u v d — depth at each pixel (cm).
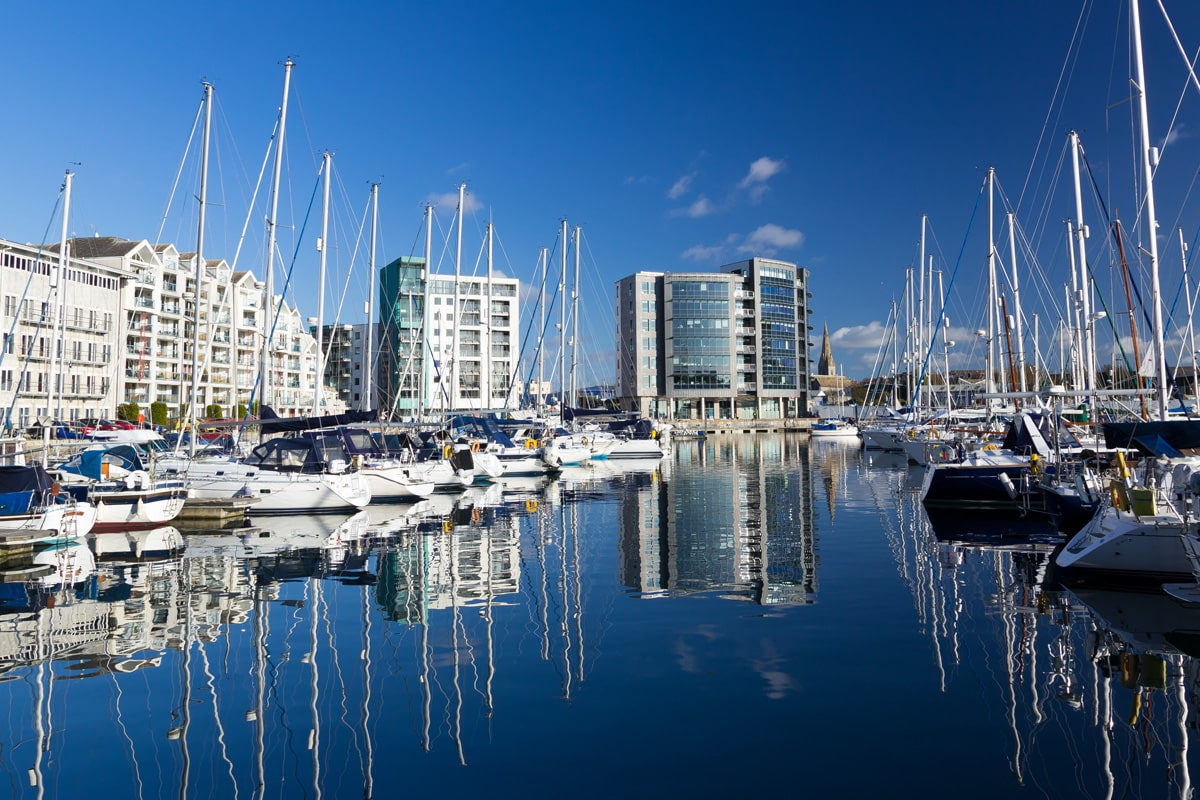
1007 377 4169
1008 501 2464
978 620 1181
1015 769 698
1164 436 1473
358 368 11250
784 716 823
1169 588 1327
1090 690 884
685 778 689
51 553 1839
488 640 1120
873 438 6278
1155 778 679
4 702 890
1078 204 3412
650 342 12644
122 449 2408
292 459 2775
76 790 685
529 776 697
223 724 825
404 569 1653
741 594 1392
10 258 5856
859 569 1595
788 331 13188
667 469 4706
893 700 863
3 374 5756
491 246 5344
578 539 2056
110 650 1082
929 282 6097
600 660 1020
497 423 4494
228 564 1712
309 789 680
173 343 7688
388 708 863
